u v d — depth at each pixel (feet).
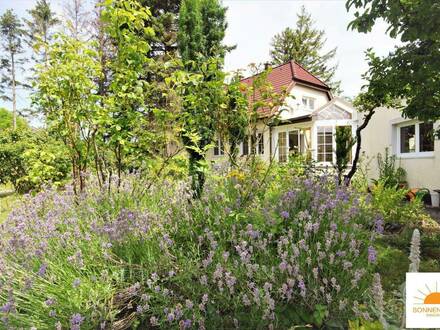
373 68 13.39
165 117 11.59
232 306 6.50
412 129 26.76
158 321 6.21
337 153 23.21
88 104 11.16
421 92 11.35
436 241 11.19
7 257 7.49
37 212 10.39
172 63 11.64
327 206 8.68
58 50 11.10
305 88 48.01
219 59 11.55
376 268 8.75
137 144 11.73
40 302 6.03
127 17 10.57
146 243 7.78
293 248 6.56
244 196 9.69
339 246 7.50
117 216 8.90
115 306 6.53
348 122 34.09
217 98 11.17
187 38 23.70
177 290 6.96
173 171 12.91
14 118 85.35
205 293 6.52
